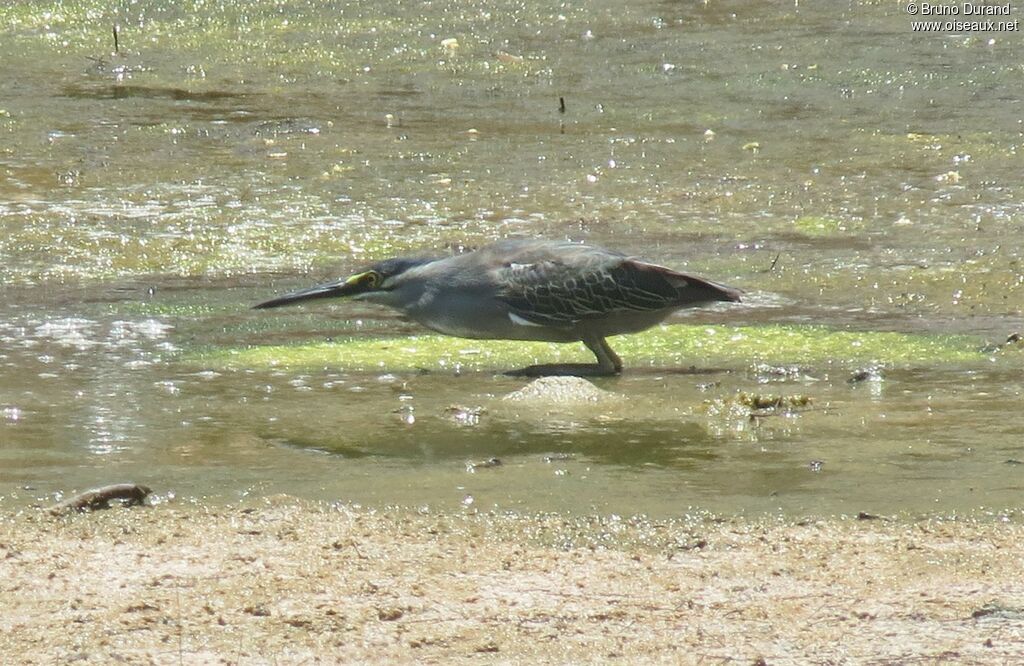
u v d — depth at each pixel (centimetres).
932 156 2338
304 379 1425
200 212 2059
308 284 1794
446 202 2120
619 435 1220
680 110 2627
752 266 1841
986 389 1358
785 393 1349
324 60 2991
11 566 925
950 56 2938
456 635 830
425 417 1283
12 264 1839
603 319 1477
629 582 902
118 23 3262
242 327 1619
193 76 2875
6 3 3375
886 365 1463
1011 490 1059
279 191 2159
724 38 3105
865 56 2945
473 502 1048
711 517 1012
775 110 2623
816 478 1094
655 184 2211
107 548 956
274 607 866
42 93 2725
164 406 1320
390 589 891
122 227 1988
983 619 841
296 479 1102
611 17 3291
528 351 1559
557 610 862
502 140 2445
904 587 888
